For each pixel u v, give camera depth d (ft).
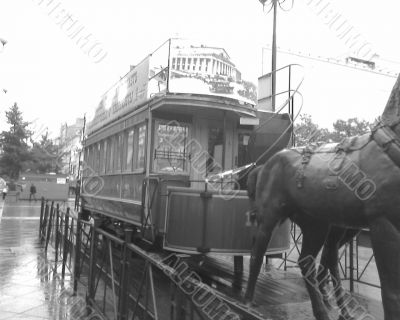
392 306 11.27
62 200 110.22
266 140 23.32
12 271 27.07
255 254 17.30
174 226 20.92
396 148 11.66
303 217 16.38
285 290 20.81
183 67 23.11
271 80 31.60
